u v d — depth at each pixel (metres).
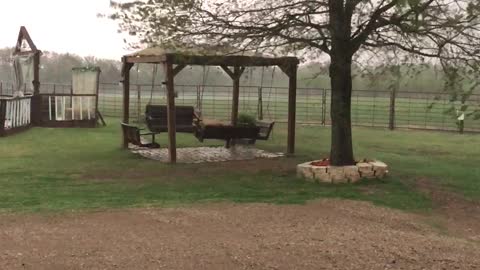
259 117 24.48
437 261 5.65
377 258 5.66
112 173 11.11
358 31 10.29
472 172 11.83
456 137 19.72
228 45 10.36
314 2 10.30
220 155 13.93
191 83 31.34
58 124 20.80
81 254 5.57
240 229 6.69
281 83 30.33
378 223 7.27
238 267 5.30
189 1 9.65
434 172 11.69
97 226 6.72
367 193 9.24
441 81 9.96
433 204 8.73
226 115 26.83
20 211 7.50
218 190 9.38
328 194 9.09
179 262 5.40
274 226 6.87
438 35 9.48
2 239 6.07
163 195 8.89
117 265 5.27
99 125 21.66
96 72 21.52
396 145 17.12
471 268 5.48
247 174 11.09
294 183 10.09
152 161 12.76
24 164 11.96
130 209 7.71
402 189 9.66
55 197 8.59
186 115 15.73
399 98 29.47
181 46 10.23
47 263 5.29
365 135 20.11
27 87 22.19
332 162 10.70
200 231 6.56
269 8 10.23
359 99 30.48
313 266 5.37
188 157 13.49
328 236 6.43
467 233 7.11
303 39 10.35
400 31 9.95
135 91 33.59
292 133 14.04
